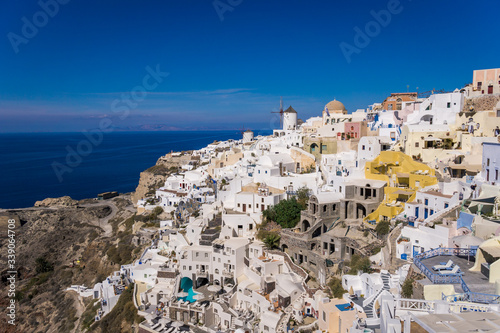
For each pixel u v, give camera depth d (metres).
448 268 36.75
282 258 76.75
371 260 61.22
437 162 78.06
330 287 61.81
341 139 112.50
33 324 106.75
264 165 110.00
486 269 35.09
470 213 51.97
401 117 111.94
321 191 86.62
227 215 90.56
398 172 78.19
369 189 77.12
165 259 95.56
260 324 60.94
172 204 135.88
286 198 92.81
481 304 28.34
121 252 120.06
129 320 80.38
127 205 184.88
